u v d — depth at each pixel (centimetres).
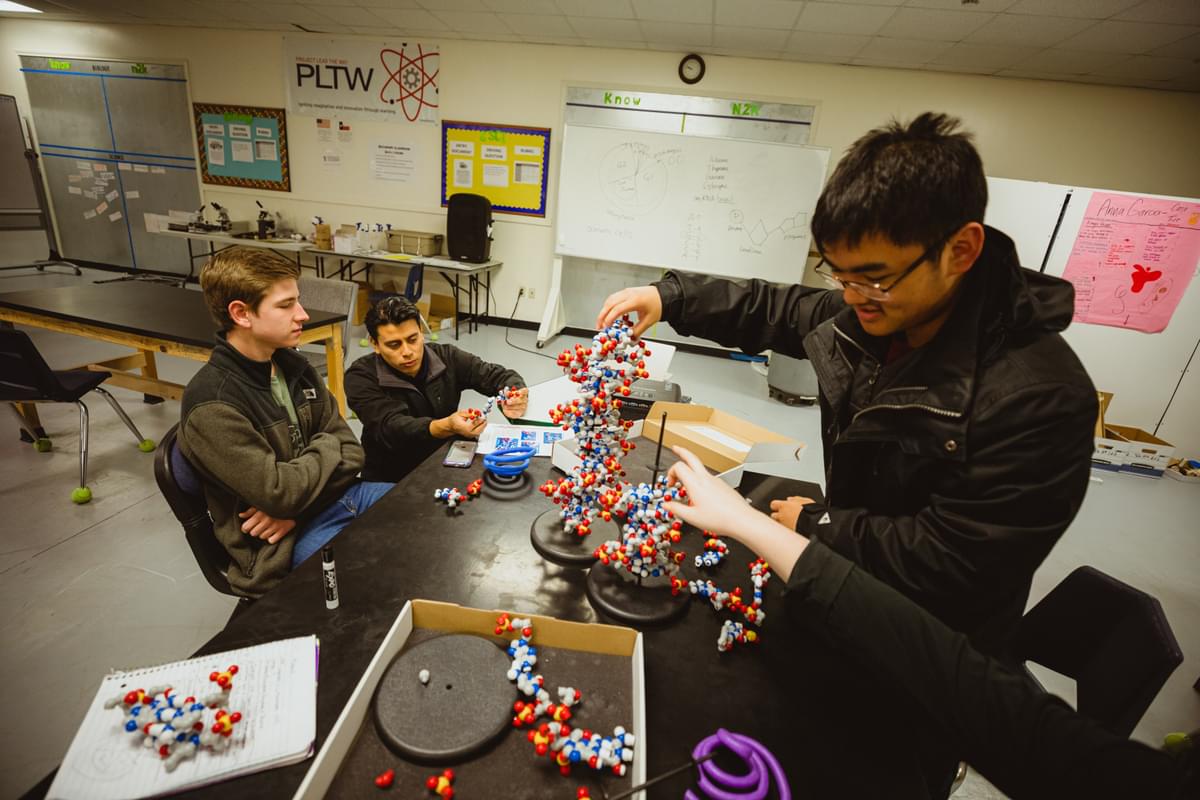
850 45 387
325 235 502
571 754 58
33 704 136
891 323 67
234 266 118
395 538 96
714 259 473
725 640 77
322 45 498
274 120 531
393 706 62
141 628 162
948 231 55
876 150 57
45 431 270
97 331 233
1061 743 48
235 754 58
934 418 66
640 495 87
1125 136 416
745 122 458
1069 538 268
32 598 169
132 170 585
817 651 79
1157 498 323
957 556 61
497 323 556
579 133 460
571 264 528
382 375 171
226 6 445
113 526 206
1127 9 292
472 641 71
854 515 73
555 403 145
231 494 118
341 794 55
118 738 59
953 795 134
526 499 112
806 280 484
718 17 365
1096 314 369
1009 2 299
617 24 397
